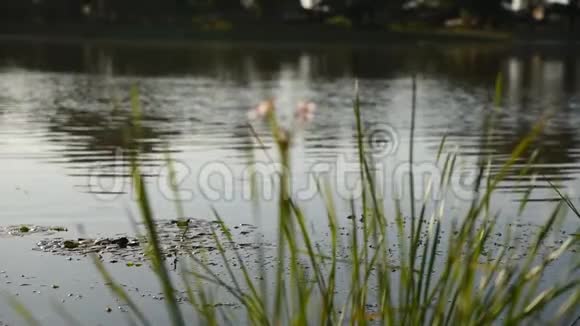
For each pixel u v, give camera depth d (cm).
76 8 4859
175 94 1680
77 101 1480
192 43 4338
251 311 291
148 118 1222
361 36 4819
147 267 494
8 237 558
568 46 4838
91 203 658
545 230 287
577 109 1477
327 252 513
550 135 1082
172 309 250
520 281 278
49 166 812
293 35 4744
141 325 409
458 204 653
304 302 269
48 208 641
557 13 5750
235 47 4056
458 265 283
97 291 455
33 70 2356
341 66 2817
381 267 296
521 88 2000
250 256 511
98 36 4525
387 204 654
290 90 1828
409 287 279
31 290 457
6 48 3484
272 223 597
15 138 993
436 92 1830
